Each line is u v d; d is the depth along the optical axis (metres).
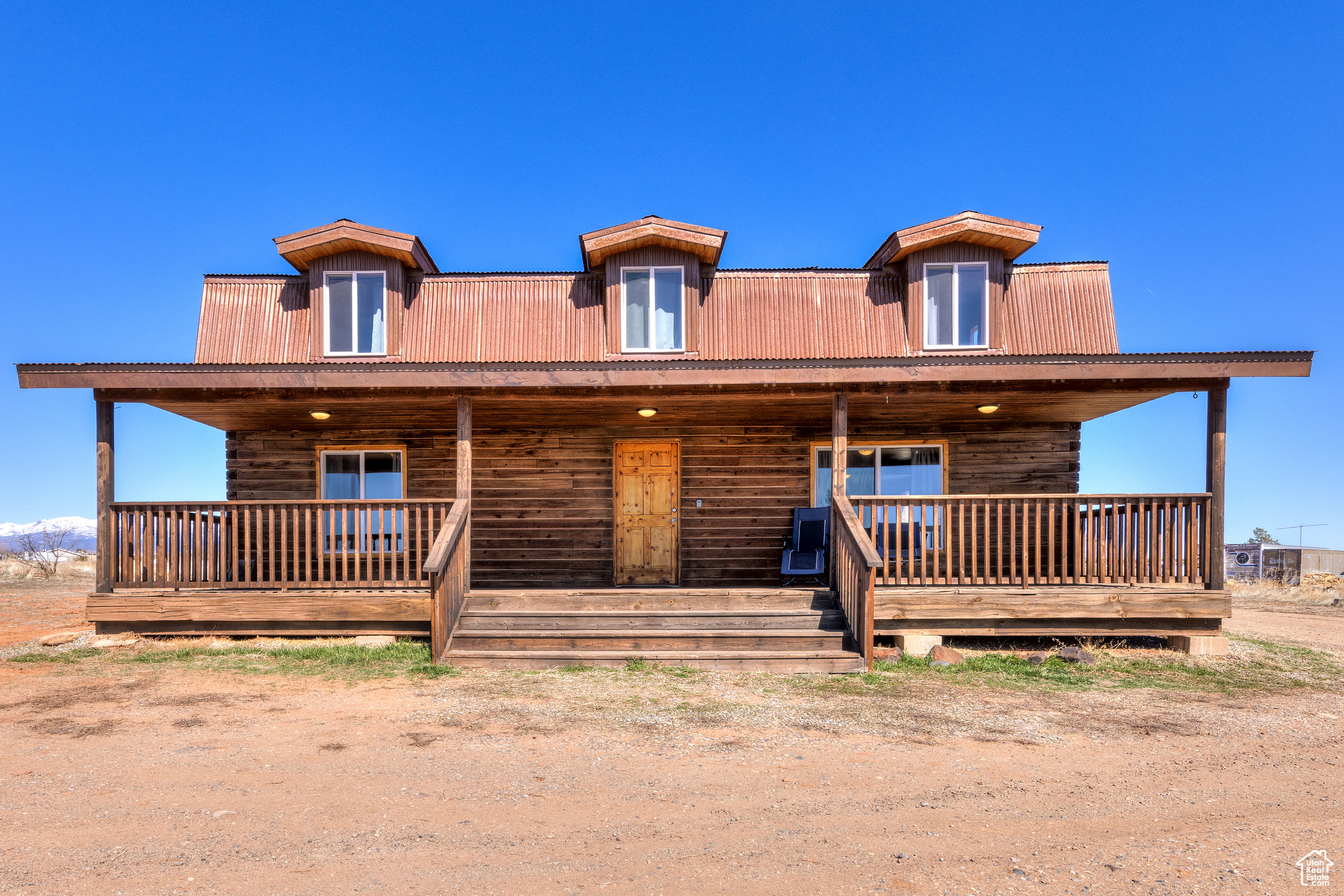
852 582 8.45
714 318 12.19
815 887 3.49
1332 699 7.15
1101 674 8.01
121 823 4.17
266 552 12.18
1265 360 8.52
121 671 7.85
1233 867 3.70
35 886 3.44
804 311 12.22
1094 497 8.92
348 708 6.52
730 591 9.04
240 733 5.82
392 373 8.81
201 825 4.14
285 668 7.97
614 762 5.21
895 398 9.47
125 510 9.10
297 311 12.18
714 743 5.64
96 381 8.63
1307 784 4.91
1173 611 8.78
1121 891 3.46
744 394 9.24
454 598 8.67
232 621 9.05
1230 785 4.88
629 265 12.07
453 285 12.41
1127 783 4.90
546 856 3.80
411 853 3.81
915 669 8.09
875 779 4.91
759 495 12.23
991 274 11.91
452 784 4.78
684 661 8.05
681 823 4.21
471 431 9.38
